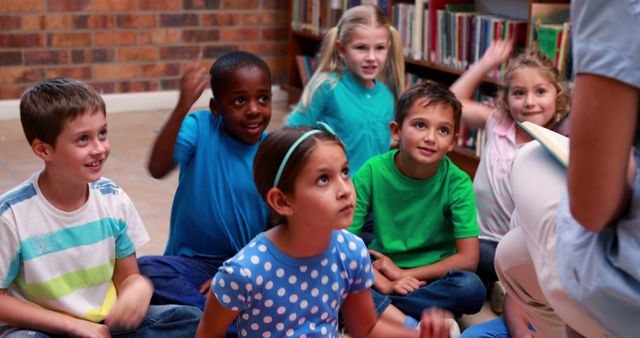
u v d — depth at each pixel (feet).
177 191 7.04
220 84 6.70
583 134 3.39
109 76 16.48
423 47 13.23
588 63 3.33
